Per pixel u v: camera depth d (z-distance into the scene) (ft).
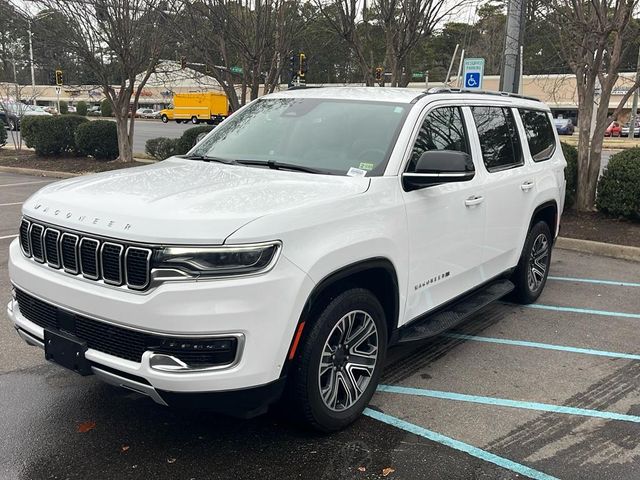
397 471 10.78
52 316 10.98
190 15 37.86
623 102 32.68
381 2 36.24
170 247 9.44
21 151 69.15
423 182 12.87
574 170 33.63
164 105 236.63
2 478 10.22
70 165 58.18
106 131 59.00
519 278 19.62
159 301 9.36
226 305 9.46
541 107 20.93
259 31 38.73
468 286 16.01
